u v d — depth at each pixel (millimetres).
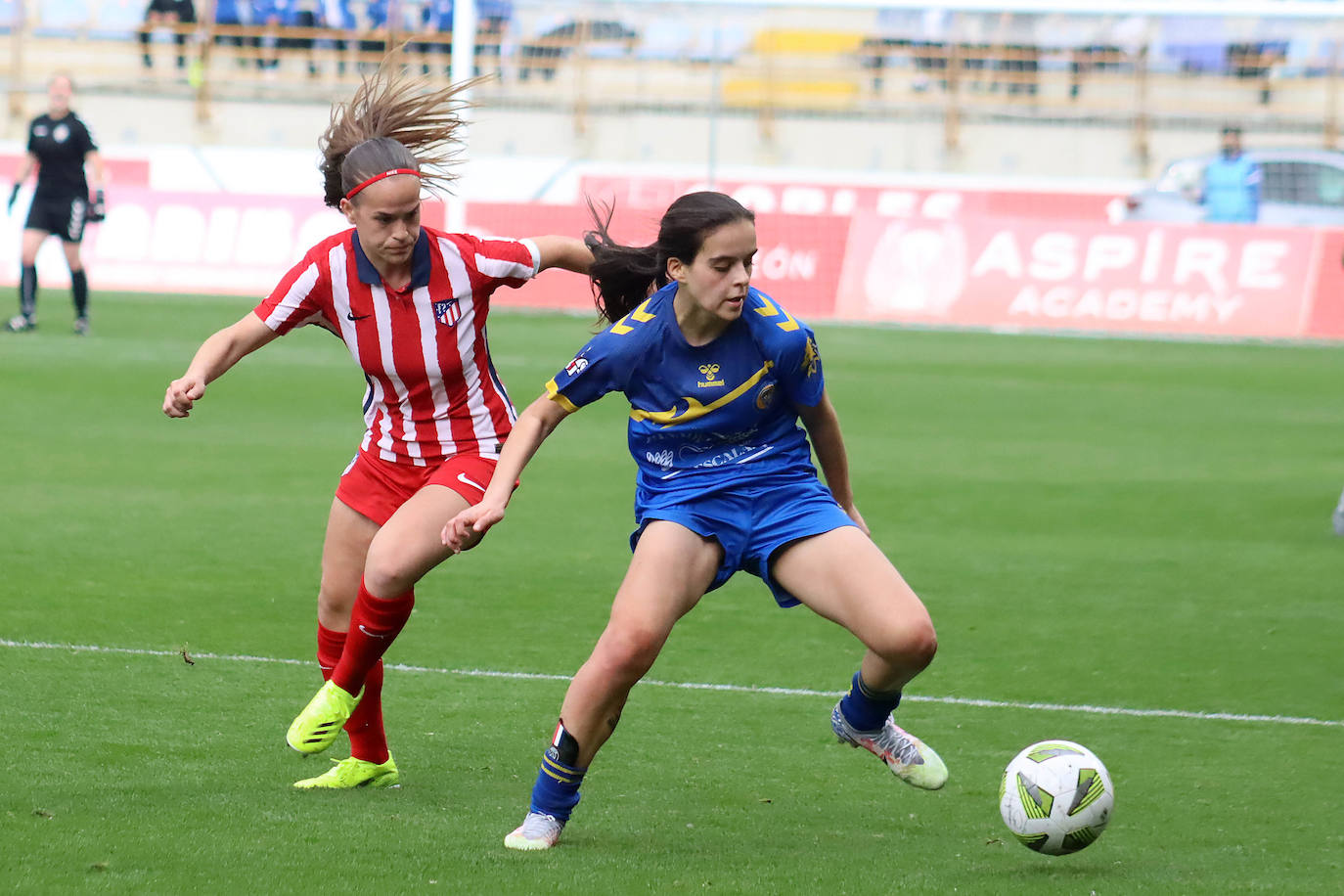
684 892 9398
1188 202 56031
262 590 18344
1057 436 32406
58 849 9828
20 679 14320
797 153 74062
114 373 36500
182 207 54375
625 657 10148
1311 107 73000
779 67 74062
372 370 11789
